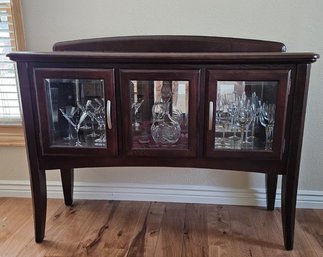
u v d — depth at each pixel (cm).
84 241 150
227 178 181
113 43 155
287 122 125
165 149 133
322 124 167
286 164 131
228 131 133
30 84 129
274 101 126
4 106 184
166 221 167
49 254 140
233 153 131
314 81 161
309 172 174
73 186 187
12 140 185
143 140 137
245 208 179
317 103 164
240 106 130
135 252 142
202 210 178
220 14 159
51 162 139
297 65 119
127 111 129
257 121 132
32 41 170
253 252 141
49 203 186
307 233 155
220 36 162
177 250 143
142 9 162
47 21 167
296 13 155
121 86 127
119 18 164
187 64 123
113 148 134
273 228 159
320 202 177
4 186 193
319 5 153
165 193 186
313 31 157
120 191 188
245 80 122
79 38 168
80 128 140
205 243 148
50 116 134
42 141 135
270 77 121
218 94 126
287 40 159
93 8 164
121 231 158
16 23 167
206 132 129
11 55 124
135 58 122
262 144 133
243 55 119
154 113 133
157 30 164
